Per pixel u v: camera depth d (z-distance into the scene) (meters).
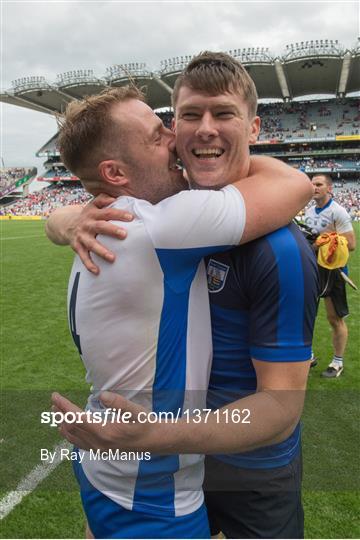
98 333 1.41
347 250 4.42
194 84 1.43
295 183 1.47
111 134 1.44
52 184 61.69
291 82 49.03
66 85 50.47
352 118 51.44
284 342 1.38
